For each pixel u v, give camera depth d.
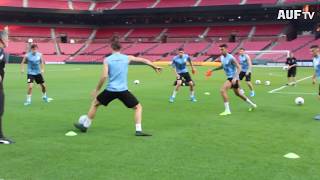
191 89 18.36
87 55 73.25
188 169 7.36
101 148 8.91
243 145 9.28
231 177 6.93
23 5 75.38
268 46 65.25
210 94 21.36
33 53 16.72
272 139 9.96
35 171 7.20
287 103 17.52
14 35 76.44
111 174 7.05
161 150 8.75
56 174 7.04
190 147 9.05
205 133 10.68
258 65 58.69
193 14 71.50
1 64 9.72
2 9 71.69
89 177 6.89
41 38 77.94
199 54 67.69
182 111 15.00
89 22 83.19
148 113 14.45
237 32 71.69
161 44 73.19
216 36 72.69
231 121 12.70
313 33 68.88
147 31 79.44
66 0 80.62
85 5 80.81
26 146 9.05
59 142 9.47
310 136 10.37
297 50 61.38
